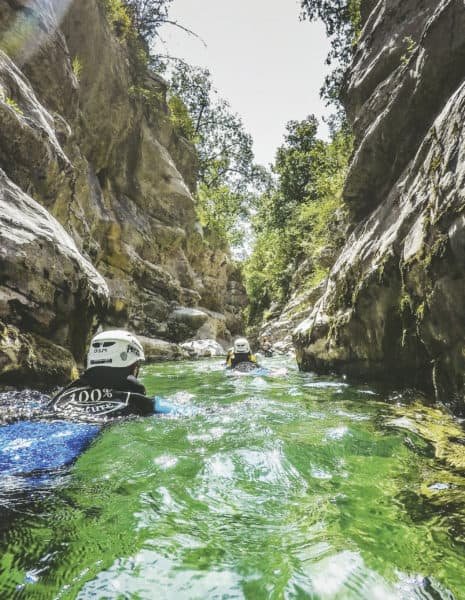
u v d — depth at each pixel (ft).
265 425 10.20
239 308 99.96
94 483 6.40
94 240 40.55
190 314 56.49
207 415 11.37
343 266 20.40
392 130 17.49
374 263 15.89
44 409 10.54
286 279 91.97
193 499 5.89
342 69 54.95
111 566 4.22
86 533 4.88
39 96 30.09
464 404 10.51
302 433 9.38
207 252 76.74
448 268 10.30
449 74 14.17
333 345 20.10
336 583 3.96
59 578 4.01
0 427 9.04
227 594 3.81
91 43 41.42
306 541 4.75
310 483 6.54
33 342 13.66
